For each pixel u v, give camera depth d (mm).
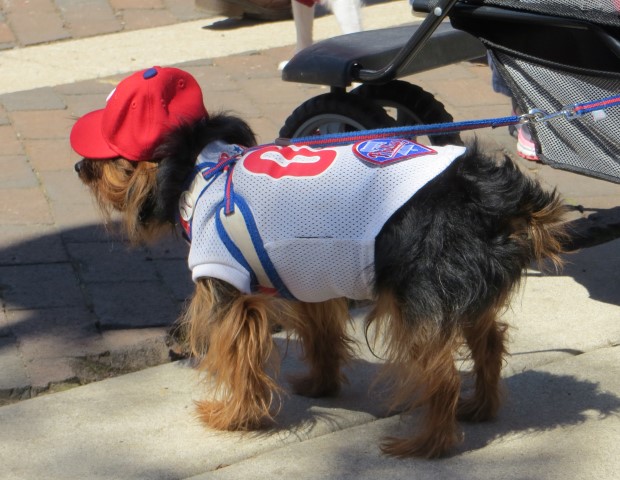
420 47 3652
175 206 2953
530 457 2951
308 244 2717
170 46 7031
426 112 4133
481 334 2979
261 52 6902
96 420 3154
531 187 2756
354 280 2738
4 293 3867
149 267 4125
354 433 3105
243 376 2982
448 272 2631
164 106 2939
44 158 5125
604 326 3748
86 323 3676
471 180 2709
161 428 3121
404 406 3221
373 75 3793
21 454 2969
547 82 3473
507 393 3299
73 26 7355
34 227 4410
